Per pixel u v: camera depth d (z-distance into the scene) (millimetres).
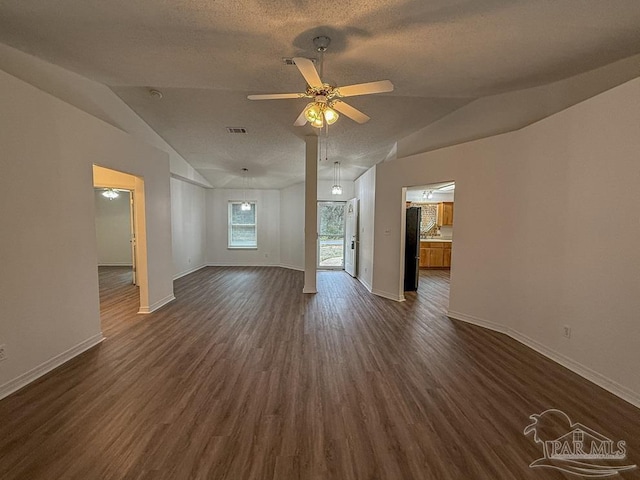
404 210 5180
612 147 2473
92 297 3287
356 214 7395
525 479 1651
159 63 2977
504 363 2982
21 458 1753
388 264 5492
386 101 4207
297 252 8523
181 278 7273
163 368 2836
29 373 2555
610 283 2496
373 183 5852
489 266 3883
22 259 2477
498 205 3740
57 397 2352
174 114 4652
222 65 2984
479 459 1787
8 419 2090
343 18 2188
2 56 2662
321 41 2477
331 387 2545
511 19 2178
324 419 2131
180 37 2494
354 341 3523
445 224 8945
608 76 2971
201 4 2057
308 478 1646
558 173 2994
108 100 3943
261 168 7328
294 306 4957
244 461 1752
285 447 1864
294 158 6598
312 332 3801
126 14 2189
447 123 4559
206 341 3482
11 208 2377
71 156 2969
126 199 8859
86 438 1917
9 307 2379
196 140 5656
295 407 2264
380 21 2217
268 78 3277
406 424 2088
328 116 2689
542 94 3479
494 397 2410
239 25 2305
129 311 4586
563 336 2943
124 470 1678
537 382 2635
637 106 2291
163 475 1649
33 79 2902
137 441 1896
